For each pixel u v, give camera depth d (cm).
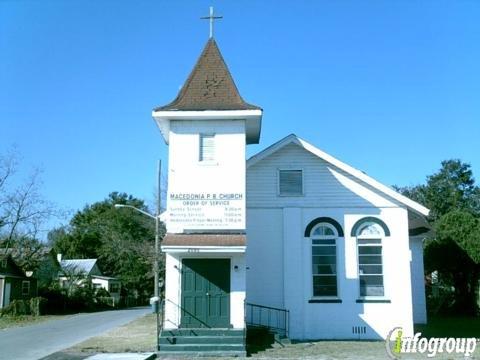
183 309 1941
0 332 2916
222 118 2019
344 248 2291
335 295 2266
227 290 1948
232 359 1738
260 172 2359
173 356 1800
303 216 2325
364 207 2319
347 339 2220
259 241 2311
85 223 8888
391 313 2238
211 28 2250
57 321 3741
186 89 2116
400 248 2281
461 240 3438
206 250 1888
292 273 2272
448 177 7188
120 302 6581
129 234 7506
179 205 1984
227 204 1981
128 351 1870
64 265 6550
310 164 2358
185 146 2019
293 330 2233
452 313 3478
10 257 5128
